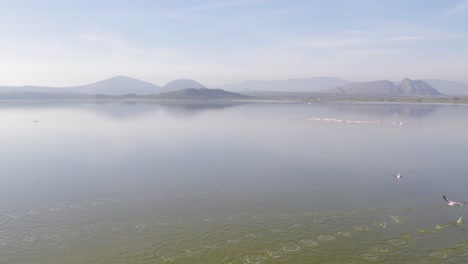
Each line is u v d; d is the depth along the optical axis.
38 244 24.69
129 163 47.69
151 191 35.62
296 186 37.34
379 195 34.56
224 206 31.61
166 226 27.48
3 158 50.94
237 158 50.97
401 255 23.42
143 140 67.81
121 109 170.75
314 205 31.91
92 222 28.12
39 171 43.31
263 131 81.50
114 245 24.62
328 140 67.75
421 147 60.12
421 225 27.69
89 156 52.34
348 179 39.97
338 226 27.55
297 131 81.38
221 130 83.44
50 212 30.03
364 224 27.88
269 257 23.19
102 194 34.66
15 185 37.47
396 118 118.75
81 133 77.75
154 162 48.34
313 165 46.56
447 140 68.00
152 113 142.88
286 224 27.89
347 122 103.44
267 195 34.53
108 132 79.50
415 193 35.12
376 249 24.16
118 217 29.09
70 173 42.38
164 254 23.52
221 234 26.23
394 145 62.03
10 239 25.31
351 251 23.94
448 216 29.34
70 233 26.28
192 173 42.41
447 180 39.59
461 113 143.88
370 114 138.25
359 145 62.09
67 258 23.05
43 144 62.97
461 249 24.11
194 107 193.75
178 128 87.69
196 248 24.25
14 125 93.50
